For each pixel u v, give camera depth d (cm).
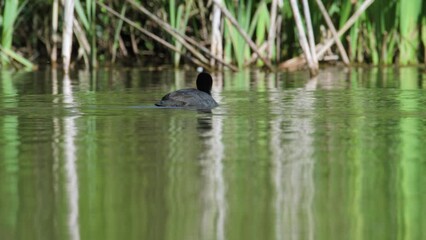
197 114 2164
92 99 2498
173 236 1169
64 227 1205
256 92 2725
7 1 3609
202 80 2542
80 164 1578
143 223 1223
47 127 1969
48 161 1603
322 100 2478
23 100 2480
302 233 1184
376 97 2556
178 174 1499
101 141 1795
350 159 1625
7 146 1745
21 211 1281
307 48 3422
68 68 3534
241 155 1656
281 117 2119
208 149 1714
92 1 3681
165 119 2081
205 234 1177
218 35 3666
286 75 3447
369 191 1395
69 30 3516
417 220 1241
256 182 1449
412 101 2450
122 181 1454
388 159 1625
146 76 3450
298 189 1409
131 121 2052
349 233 1186
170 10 3644
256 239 1159
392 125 2005
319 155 1662
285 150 1706
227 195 1372
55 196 1361
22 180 1460
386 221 1234
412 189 1405
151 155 1656
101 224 1217
